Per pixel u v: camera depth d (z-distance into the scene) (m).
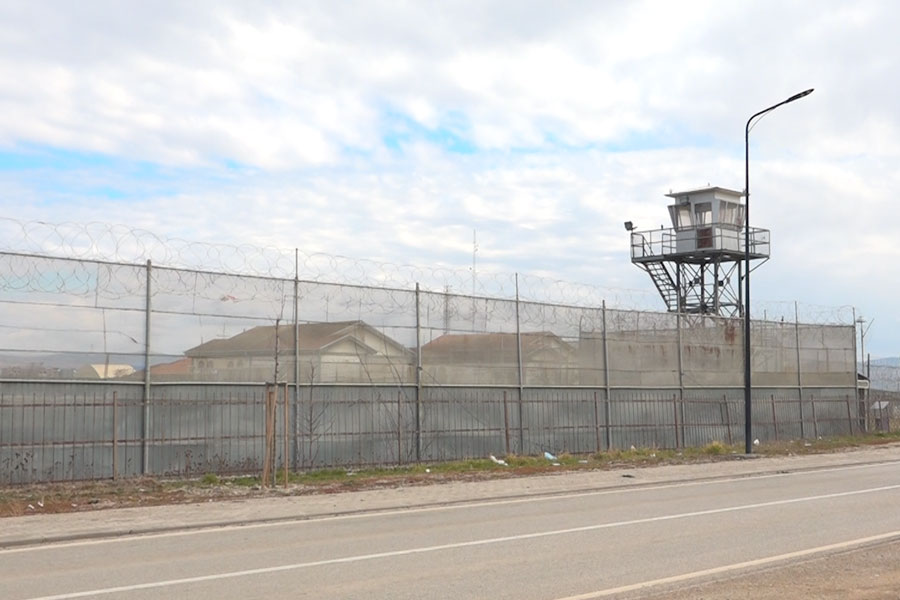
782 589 9.18
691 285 42.81
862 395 38.50
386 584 9.48
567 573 10.05
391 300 23.16
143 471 19.08
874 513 14.91
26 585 9.51
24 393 17.69
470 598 8.84
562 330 27.09
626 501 16.97
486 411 24.89
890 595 8.91
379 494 17.94
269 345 20.97
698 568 10.31
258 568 10.40
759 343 33.91
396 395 23.05
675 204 42.66
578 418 27.19
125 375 18.94
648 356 29.62
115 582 9.64
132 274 19.08
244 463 20.42
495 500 17.36
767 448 29.98
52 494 17.09
